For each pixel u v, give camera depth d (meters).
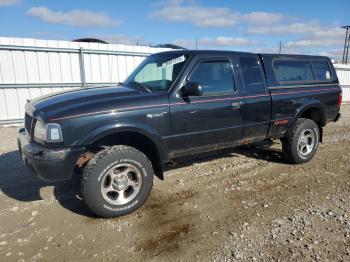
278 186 4.57
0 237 3.20
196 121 4.15
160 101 3.84
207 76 4.29
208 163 5.60
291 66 5.39
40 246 3.05
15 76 9.88
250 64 4.80
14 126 9.77
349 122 10.95
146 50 12.13
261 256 2.88
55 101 3.66
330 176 5.01
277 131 5.20
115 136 3.93
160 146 3.92
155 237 3.21
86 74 11.06
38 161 3.30
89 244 3.09
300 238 3.17
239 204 3.96
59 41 10.37
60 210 3.80
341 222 3.49
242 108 4.59
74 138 3.34
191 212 3.75
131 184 3.72
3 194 4.27
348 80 18.86
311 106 5.51
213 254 2.92
